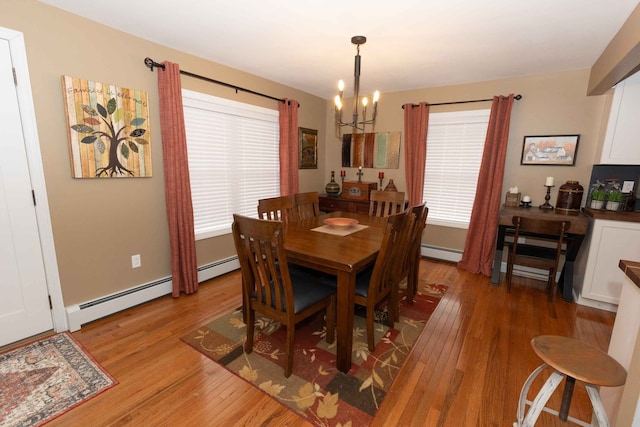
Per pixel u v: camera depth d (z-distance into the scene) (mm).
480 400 1694
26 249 2092
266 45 2713
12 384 1749
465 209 3996
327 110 4926
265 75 3623
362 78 3646
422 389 1771
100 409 1592
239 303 2822
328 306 2137
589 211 2959
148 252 2805
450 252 4098
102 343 2158
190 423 1516
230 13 2145
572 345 1286
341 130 4832
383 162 4512
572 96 3236
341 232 2512
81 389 1723
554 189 3430
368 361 2018
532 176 3520
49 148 2123
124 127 2490
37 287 2162
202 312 2637
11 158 1975
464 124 3865
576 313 2723
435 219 4180
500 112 3465
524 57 2877
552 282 2941
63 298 2289
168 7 2074
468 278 3555
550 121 3367
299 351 2113
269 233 1666
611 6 1928
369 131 4578
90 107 2270
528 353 2125
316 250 2008
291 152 4141
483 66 3146
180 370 1896
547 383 1204
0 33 1861
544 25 2223
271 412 1590
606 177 3143
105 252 2500
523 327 2475
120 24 2332
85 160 2283
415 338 2295
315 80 3816
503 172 3543
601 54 2713
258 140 3811
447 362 2018
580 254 3145
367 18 2182
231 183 3551
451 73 3400
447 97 3906
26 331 2148
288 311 1771
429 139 4125
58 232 2223
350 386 1785
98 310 2455
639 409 996
